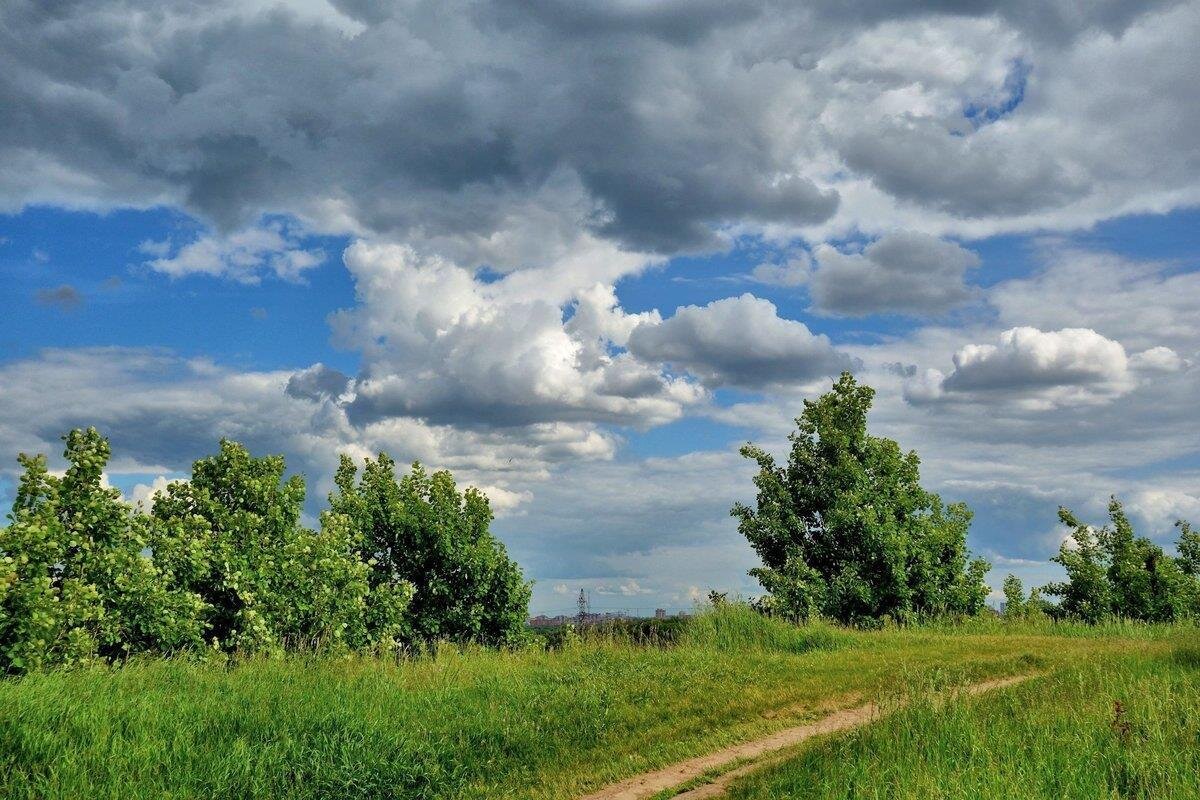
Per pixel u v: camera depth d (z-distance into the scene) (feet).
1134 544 97.60
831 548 91.40
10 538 40.11
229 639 53.31
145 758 27.68
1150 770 24.70
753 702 41.50
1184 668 42.45
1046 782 24.50
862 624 85.87
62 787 24.97
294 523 61.46
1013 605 103.09
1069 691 36.99
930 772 25.43
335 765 30.17
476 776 31.48
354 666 46.44
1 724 27.20
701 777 29.63
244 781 27.91
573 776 30.91
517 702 40.98
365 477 74.95
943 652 57.52
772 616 74.02
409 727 35.45
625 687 44.88
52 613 39.99
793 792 25.52
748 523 94.32
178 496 57.93
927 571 88.84
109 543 46.11
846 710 40.06
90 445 45.85
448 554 70.23
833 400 94.89
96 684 33.58
